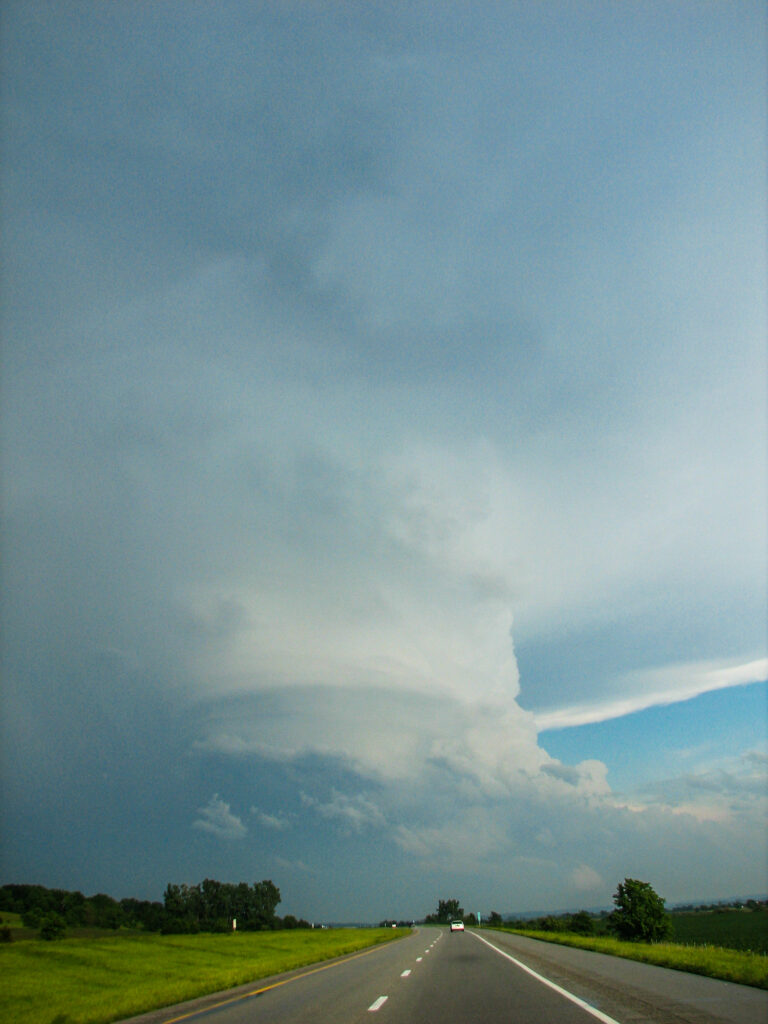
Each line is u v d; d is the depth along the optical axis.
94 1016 16.31
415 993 18.64
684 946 34.22
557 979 20.59
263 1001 18.36
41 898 164.75
